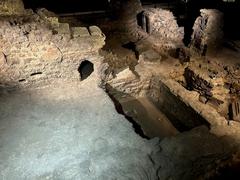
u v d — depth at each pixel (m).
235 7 11.13
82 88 6.65
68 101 6.16
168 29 10.69
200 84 8.16
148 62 8.74
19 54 6.02
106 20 11.34
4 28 5.73
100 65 6.96
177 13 12.73
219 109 7.39
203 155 4.95
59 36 6.18
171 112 7.65
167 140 5.21
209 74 8.38
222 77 8.34
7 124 5.39
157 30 10.70
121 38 10.56
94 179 4.31
